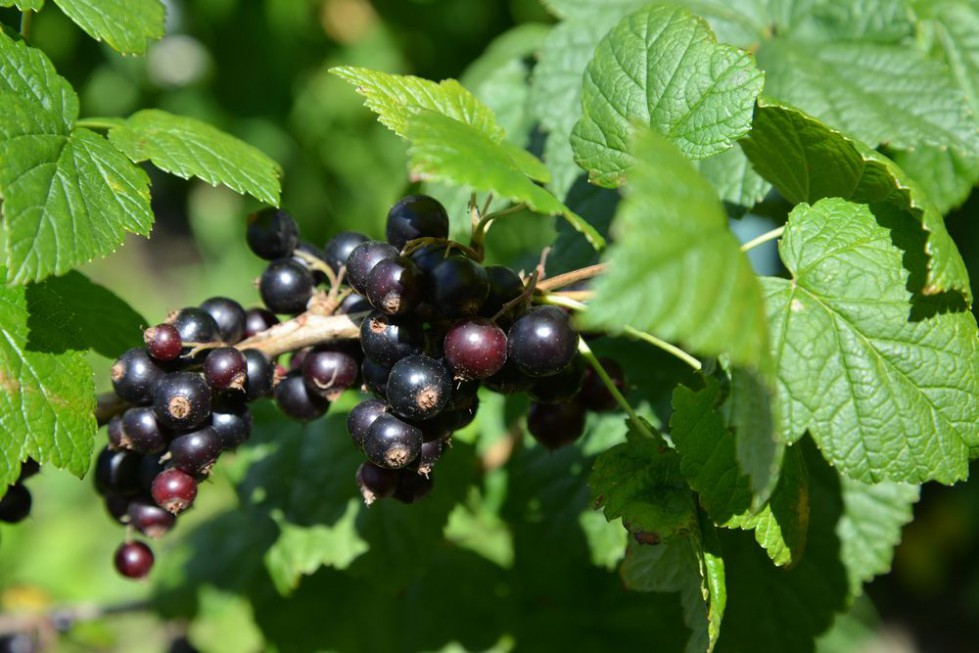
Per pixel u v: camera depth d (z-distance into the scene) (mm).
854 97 423
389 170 849
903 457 358
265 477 457
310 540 450
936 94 420
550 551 449
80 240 356
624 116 379
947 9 441
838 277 362
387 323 357
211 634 591
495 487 460
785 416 356
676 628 468
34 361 362
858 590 424
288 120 853
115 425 378
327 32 832
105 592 741
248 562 506
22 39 375
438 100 378
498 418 469
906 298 361
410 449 357
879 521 426
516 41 510
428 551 449
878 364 359
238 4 803
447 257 355
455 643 483
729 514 362
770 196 480
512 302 359
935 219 361
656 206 317
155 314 1079
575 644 478
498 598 488
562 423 391
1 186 351
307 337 377
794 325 361
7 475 355
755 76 371
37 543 776
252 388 373
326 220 862
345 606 495
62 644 645
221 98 856
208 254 1046
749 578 427
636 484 367
